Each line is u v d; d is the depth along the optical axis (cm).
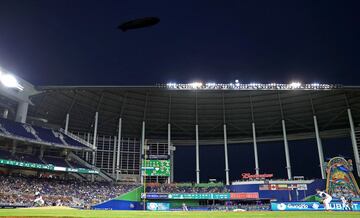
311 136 8281
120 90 7250
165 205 6619
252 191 6994
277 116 8106
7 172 6062
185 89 7225
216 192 7056
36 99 6694
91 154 7862
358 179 6775
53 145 6338
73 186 6431
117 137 8219
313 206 5203
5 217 1210
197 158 8094
